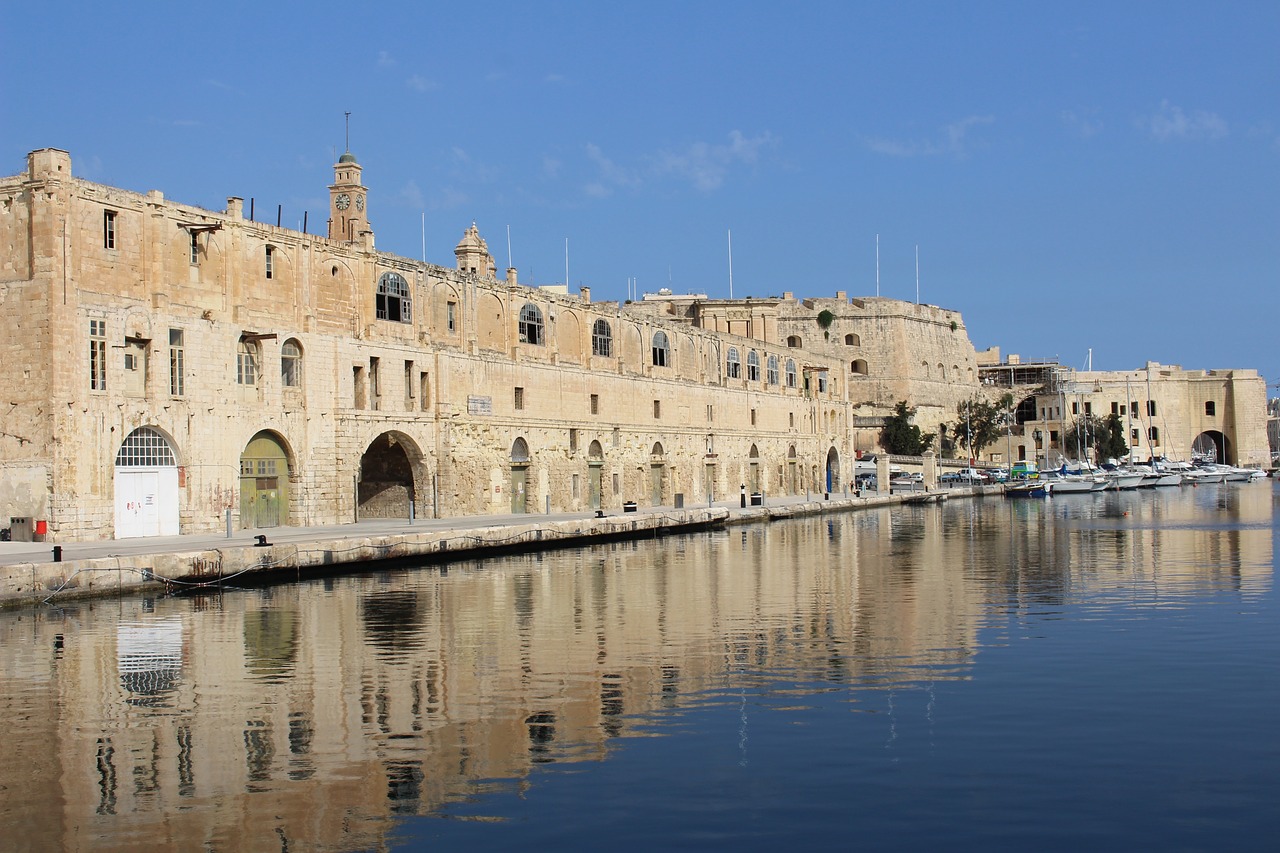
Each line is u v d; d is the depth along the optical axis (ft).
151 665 83.10
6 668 82.07
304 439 189.16
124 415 156.04
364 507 223.10
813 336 546.26
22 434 148.25
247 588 130.11
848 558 172.24
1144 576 140.87
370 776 55.77
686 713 67.67
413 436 213.87
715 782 54.54
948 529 243.19
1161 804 51.55
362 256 202.80
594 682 76.69
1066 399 615.16
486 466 234.58
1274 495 401.90
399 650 89.15
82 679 78.28
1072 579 138.62
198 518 167.32
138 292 159.84
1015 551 182.19
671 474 313.12
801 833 48.11
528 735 63.00
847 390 442.91
